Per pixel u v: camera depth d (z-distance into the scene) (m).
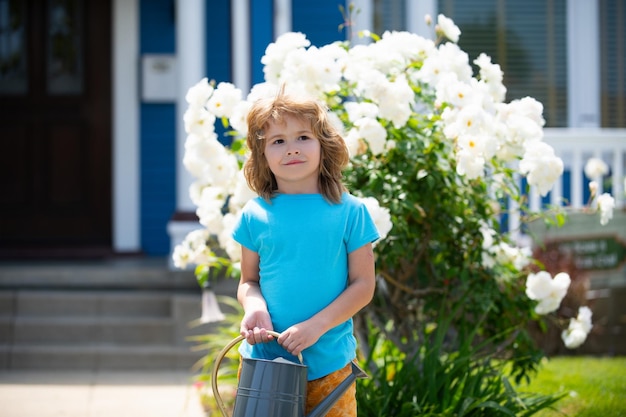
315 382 3.25
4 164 9.34
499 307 5.07
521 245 7.89
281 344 3.07
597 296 7.89
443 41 9.09
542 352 5.05
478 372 4.68
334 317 3.15
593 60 9.28
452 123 4.44
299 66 4.51
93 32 9.38
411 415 4.45
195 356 7.42
